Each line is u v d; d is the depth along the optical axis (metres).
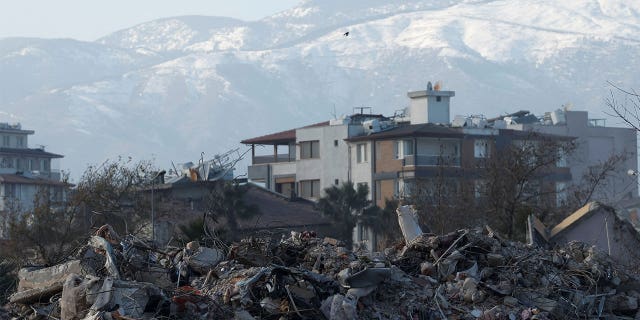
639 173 92.81
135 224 109.94
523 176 111.06
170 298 40.34
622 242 66.56
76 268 42.66
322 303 41.50
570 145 125.75
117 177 113.06
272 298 41.53
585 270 49.19
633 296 49.50
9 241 100.19
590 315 47.22
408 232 51.47
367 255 48.59
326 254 47.53
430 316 43.44
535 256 49.34
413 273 47.12
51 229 101.38
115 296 39.22
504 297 45.56
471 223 107.75
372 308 43.06
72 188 115.06
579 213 67.62
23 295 42.97
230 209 117.19
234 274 44.66
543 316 44.44
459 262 47.69
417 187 123.50
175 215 120.00
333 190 148.00
